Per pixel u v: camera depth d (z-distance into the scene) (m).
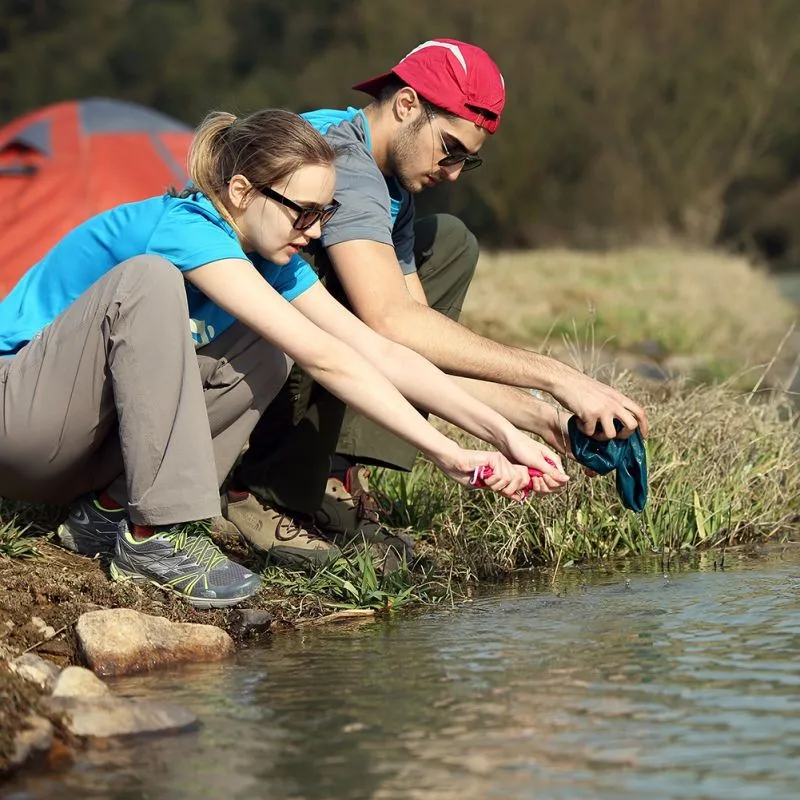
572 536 4.94
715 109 37.44
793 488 5.77
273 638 3.81
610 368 6.26
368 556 4.25
